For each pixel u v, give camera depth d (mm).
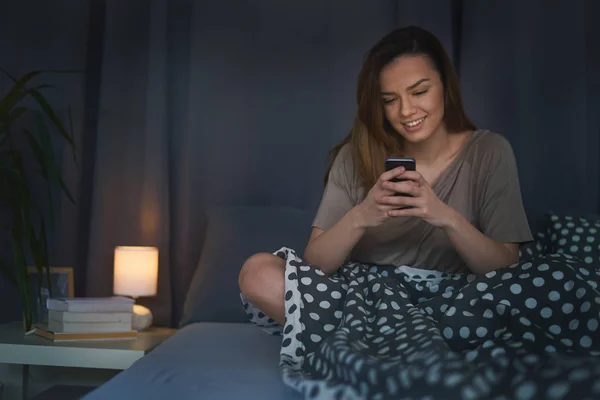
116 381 1257
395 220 1806
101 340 2264
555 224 2178
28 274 2408
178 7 2916
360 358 1053
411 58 1752
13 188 2500
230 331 2047
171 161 2906
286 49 2873
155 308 2816
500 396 926
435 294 1607
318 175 2834
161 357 1540
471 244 1599
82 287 2898
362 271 1683
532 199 2699
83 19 2916
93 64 2934
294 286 1440
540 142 2705
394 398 998
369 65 1824
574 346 1271
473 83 2756
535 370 935
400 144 1904
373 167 1844
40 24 2924
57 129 2912
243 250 2490
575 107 2688
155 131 2854
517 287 1354
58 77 2920
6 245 2891
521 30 2725
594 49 2707
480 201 1810
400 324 1285
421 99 1744
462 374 958
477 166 1825
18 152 2713
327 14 2852
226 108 2883
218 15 2900
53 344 2160
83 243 2914
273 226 2561
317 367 1183
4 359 2131
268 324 1638
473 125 1926
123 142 2879
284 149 2857
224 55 2891
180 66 2920
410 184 1579
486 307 1348
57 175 2537
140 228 2846
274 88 2871
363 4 2822
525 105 2715
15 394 2428
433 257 1801
